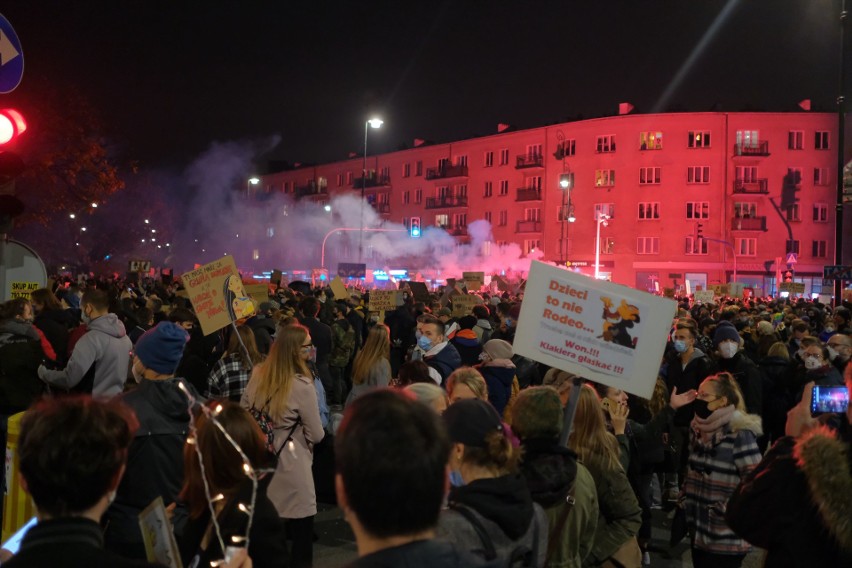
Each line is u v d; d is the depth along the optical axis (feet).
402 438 6.32
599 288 14.02
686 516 18.29
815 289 200.75
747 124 202.90
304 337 19.31
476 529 9.04
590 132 213.25
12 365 22.56
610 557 14.89
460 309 53.31
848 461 9.30
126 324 38.68
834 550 9.07
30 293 29.81
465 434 9.80
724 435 17.34
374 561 6.22
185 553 10.41
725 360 27.73
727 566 17.16
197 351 28.07
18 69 23.97
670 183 205.05
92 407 7.45
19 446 7.34
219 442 10.44
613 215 209.67
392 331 48.16
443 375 27.20
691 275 203.31
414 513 6.31
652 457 21.61
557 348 13.94
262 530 10.32
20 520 14.61
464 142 246.47
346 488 6.40
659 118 205.87
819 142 202.18
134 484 13.84
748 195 201.98
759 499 9.78
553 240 218.79
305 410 18.88
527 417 12.07
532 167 222.28
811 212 201.46
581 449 15.12
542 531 10.40
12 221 25.14
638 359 13.91
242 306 23.76
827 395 11.01
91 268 245.24
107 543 13.96
